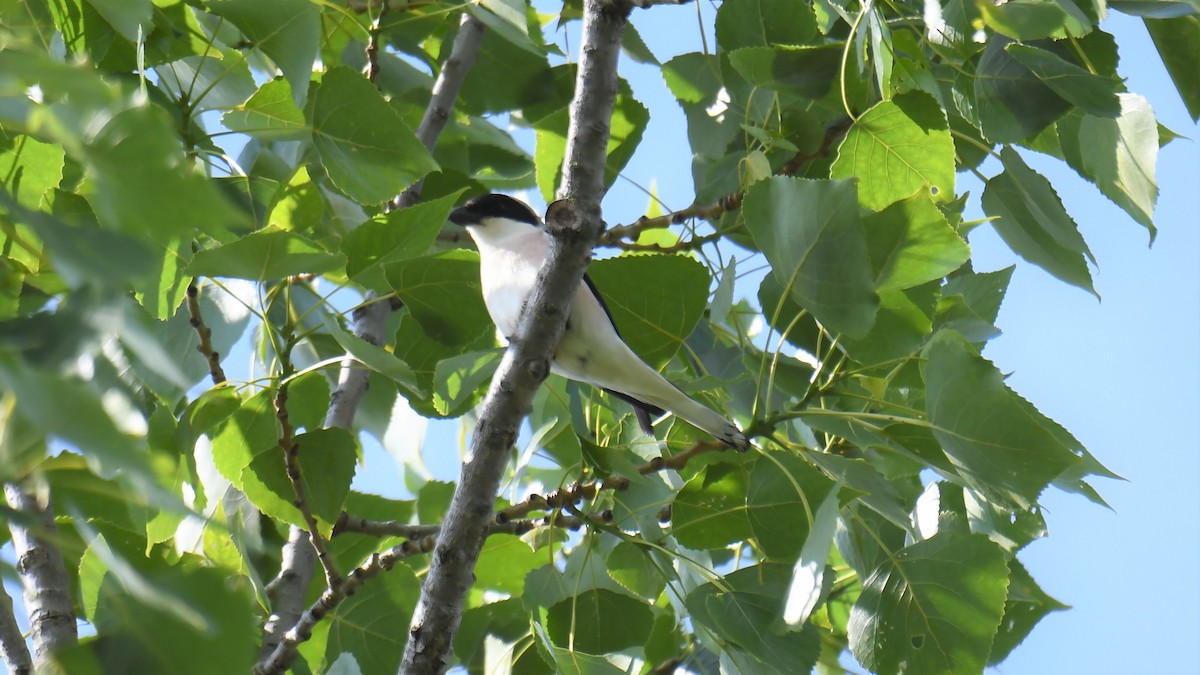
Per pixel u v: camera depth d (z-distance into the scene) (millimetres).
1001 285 8406
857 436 7430
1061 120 7910
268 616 7598
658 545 7230
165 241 2465
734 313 8188
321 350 9391
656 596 8672
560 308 6020
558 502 7336
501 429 6168
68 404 2145
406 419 10047
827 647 8820
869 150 7438
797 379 7633
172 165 2131
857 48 7180
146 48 7758
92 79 2053
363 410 10039
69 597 5402
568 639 7254
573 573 7617
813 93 8281
